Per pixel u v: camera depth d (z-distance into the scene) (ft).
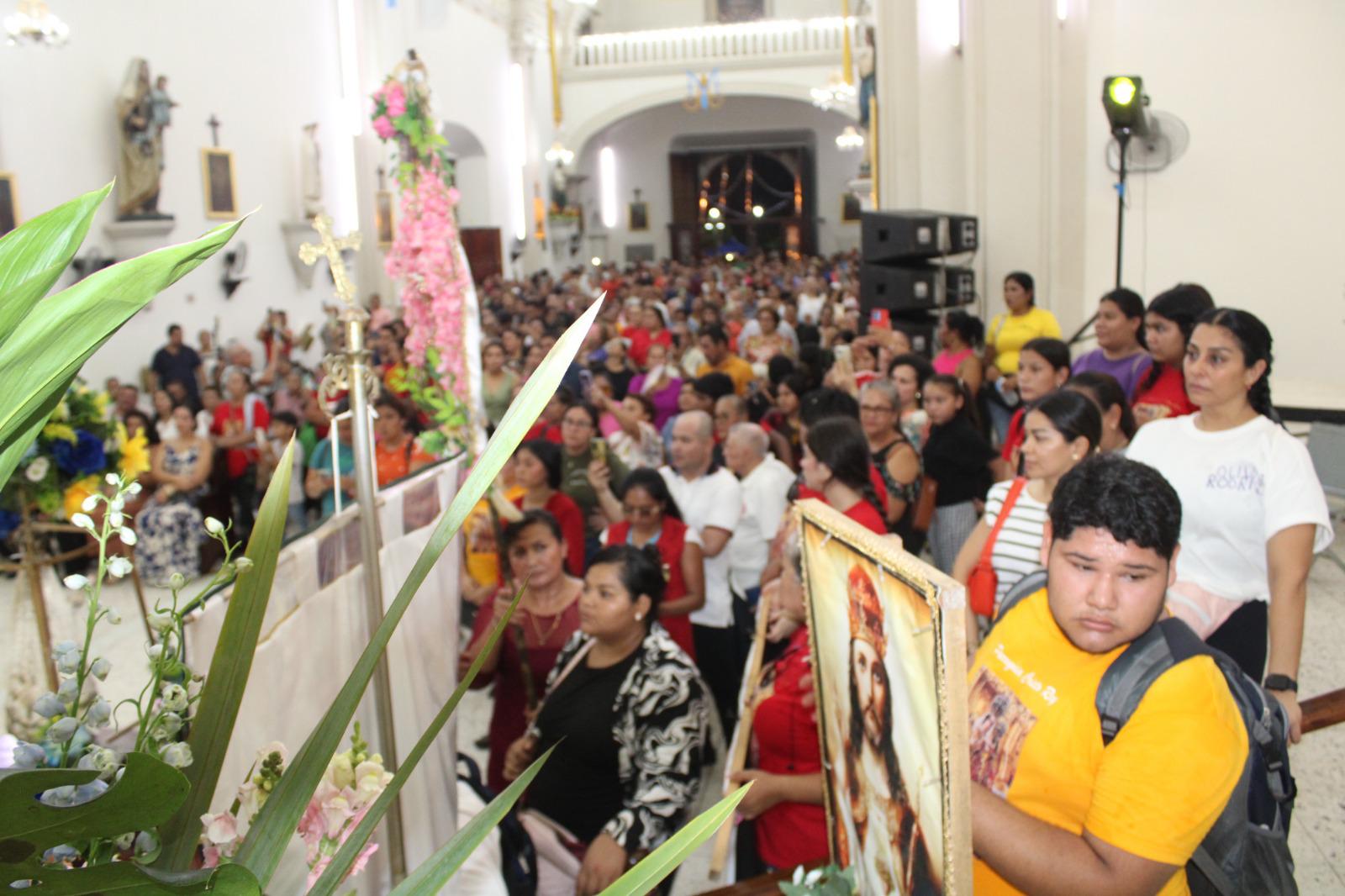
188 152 34.65
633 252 98.27
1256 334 8.12
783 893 5.08
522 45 70.74
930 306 25.45
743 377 25.62
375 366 30.50
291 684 5.71
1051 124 25.70
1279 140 23.53
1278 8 23.21
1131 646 4.56
